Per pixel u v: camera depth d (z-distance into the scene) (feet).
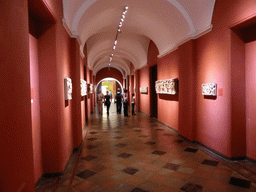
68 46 15.10
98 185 10.00
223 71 13.64
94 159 14.02
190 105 17.95
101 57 49.75
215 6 14.42
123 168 12.24
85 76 31.76
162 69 27.20
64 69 13.06
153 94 35.88
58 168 11.10
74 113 16.51
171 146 16.93
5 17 4.42
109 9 20.44
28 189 5.56
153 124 28.30
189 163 12.91
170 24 20.45
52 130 10.90
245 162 12.91
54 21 10.52
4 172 4.15
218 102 14.28
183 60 19.34
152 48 32.99
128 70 62.13
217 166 12.29
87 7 16.71
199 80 17.02
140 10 21.08
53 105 10.84
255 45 12.34
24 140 5.39
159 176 10.98
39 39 10.57
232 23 12.60
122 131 23.65
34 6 8.59
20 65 5.24
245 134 13.32
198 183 10.05
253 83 12.62
